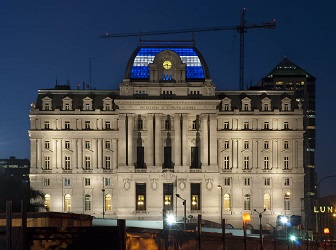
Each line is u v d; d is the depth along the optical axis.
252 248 144.88
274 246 159.00
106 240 82.75
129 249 95.00
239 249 136.25
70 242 80.44
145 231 101.25
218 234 125.69
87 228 81.88
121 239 83.31
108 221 155.25
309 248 188.88
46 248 79.50
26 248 77.50
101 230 82.56
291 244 171.00
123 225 83.69
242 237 137.88
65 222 114.00
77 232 80.94
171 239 106.81
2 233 77.56
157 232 101.69
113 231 82.88
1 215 96.81
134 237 96.25
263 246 151.12
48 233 79.75
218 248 124.12
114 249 82.94
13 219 96.69
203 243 116.94
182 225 181.50
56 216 111.31
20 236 77.19
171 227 129.75
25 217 77.31
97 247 82.44
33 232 78.81
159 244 100.94
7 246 75.81
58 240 80.12
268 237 194.38
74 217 117.31
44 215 108.81
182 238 110.44
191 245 112.81
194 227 182.75
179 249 109.00
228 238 130.25
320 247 193.50
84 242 81.50
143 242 97.56
